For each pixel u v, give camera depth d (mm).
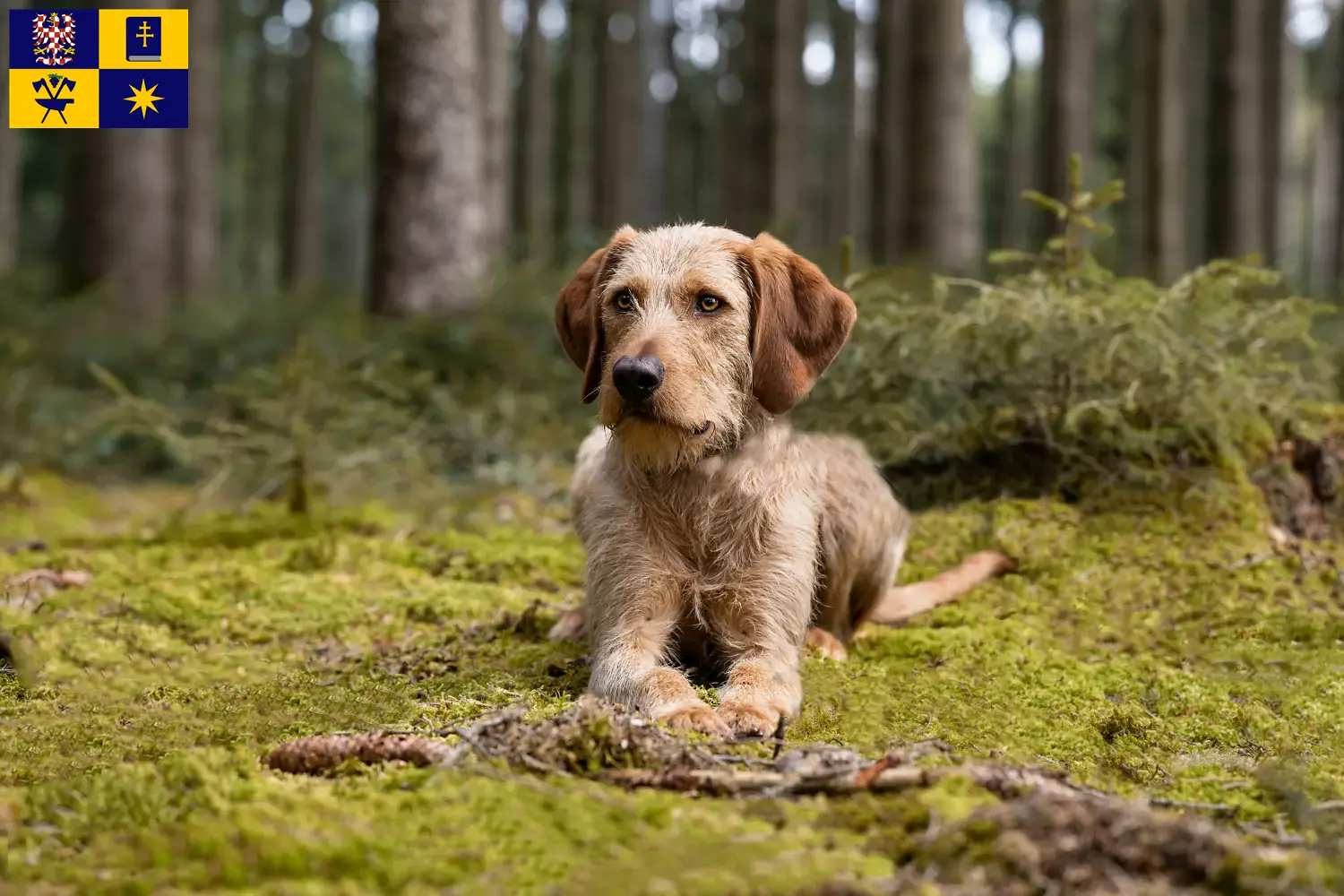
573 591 5023
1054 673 3682
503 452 6941
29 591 4613
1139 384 4922
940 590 4473
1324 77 28875
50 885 2018
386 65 9281
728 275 3529
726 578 3484
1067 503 5059
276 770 2637
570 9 27812
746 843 2080
